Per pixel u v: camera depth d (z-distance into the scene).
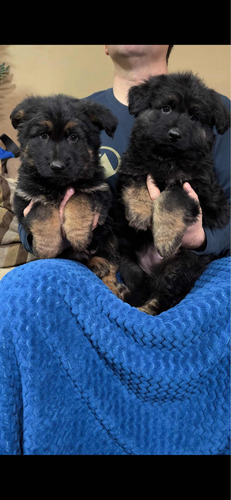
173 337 0.48
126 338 0.49
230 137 0.73
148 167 0.63
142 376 0.48
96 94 0.85
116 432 0.49
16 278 0.49
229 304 0.51
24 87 1.45
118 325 0.49
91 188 0.60
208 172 0.65
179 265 0.64
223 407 0.52
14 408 0.46
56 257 0.60
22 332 0.45
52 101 0.61
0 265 0.98
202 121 0.63
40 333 0.46
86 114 0.62
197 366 0.49
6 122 1.43
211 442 0.52
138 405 0.50
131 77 0.79
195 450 0.51
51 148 0.57
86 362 0.48
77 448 0.49
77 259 0.60
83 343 0.48
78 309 0.47
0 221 0.97
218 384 0.52
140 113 0.65
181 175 0.63
